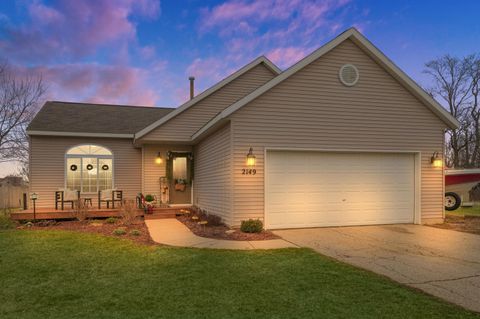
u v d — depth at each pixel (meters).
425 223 10.72
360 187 10.37
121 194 13.02
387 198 10.59
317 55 9.78
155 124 13.05
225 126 9.84
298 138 9.71
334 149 10.00
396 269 5.72
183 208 13.09
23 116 23.28
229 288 4.69
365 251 7.05
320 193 10.00
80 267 5.79
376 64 10.43
